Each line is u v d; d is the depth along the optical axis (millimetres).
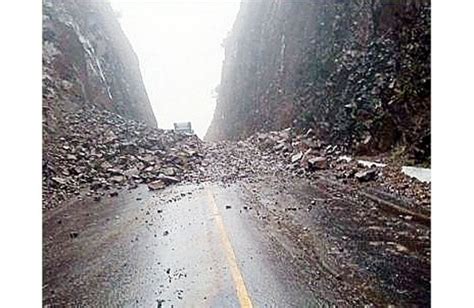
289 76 24281
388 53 13664
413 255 5531
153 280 5211
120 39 37750
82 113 19781
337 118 15984
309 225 7293
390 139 12547
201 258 5922
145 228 7680
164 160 16141
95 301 4699
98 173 13617
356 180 11242
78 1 28062
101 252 6297
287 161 16266
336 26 18266
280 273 5223
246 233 7070
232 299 4617
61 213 9008
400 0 12633
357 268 5242
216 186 12219
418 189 9039
